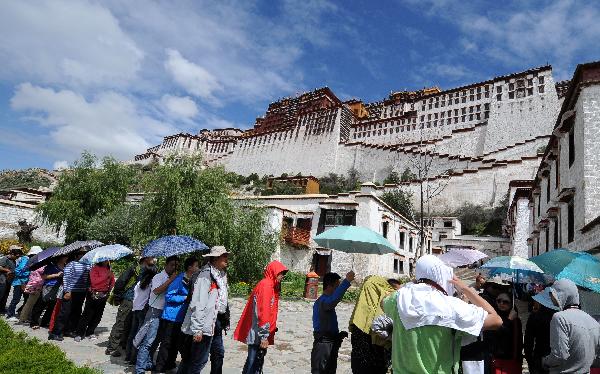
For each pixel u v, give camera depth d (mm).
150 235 19125
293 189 51281
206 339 5168
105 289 7938
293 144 80125
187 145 113062
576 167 13914
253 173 82312
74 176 27141
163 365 5953
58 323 7488
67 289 7621
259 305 4953
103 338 8141
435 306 2627
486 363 3100
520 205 27969
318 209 27266
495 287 4836
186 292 6008
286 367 7273
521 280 8820
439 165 56844
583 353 4008
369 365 4332
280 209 26828
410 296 2754
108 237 22938
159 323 5992
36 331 8297
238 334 5203
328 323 4910
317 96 96062
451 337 2697
